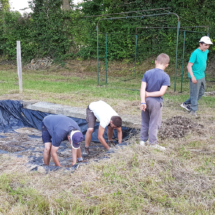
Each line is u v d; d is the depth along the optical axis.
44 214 2.17
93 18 16.31
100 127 3.88
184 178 2.70
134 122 4.87
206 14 13.52
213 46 13.09
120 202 2.32
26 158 3.52
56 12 16.89
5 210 2.23
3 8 19.53
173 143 3.80
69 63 16.81
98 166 2.98
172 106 6.35
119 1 15.31
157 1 14.58
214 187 2.52
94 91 8.61
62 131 3.17
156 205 2.29
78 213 2.14
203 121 4.93
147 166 2.94
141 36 15.05
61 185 2.59
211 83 11.05
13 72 15.01
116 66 15.52
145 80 3.36
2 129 6.19
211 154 3.31
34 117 6.30
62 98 7.32
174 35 14.13
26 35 17.92
